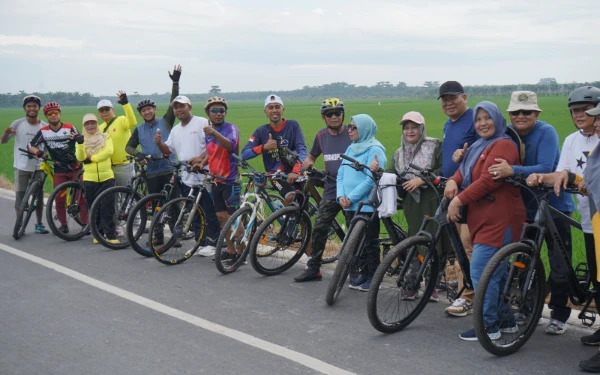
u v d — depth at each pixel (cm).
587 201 502
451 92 584
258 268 712
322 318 577
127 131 955
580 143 513
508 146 500
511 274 483
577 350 494
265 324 562
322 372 457
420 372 456
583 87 502
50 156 965
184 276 728
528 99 523
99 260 805
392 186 605
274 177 721
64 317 585
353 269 650
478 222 506
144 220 830
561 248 494
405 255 563
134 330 549
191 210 791
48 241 919
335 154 690
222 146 773
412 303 572
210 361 480
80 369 470
